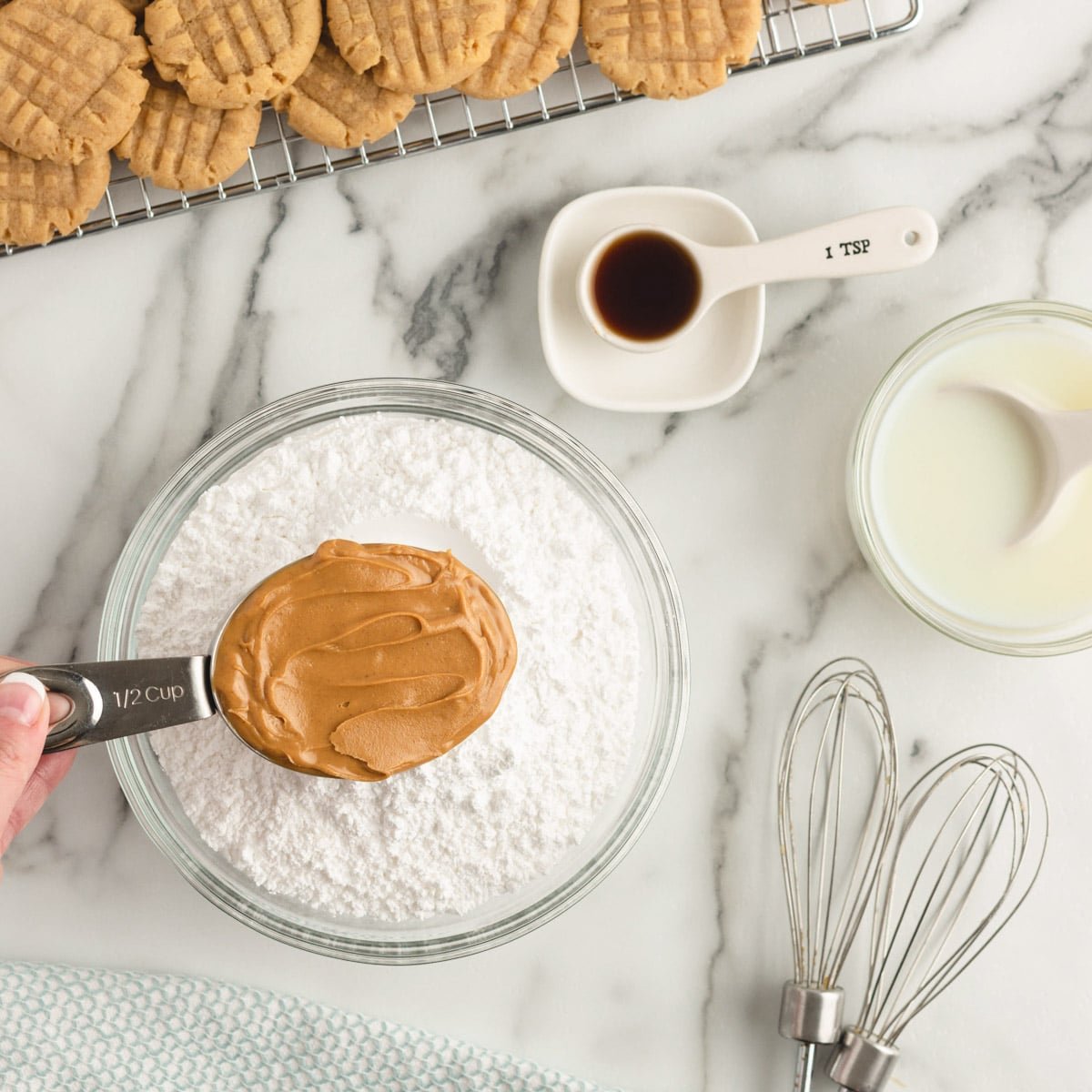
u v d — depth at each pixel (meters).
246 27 0.79
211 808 0.80
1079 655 0.85
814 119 0.84
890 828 0.82
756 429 0.85
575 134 0.84
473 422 0.82
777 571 0.84
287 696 0.76
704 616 0.84
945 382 0.83
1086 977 0.84
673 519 0.84
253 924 0.80
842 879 0.84
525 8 0.80
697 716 0.84
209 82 0.79
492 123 0.83
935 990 0.82
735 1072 0.84
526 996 0.84
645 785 0.83
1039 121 0.84
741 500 0.85
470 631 0.77
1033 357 0.83
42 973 0.82
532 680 0.80
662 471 0.84
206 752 0.80
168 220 0.84
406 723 0.76
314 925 0.81
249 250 0.84
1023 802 0.84
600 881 0.82
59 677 0.74
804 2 0.81
